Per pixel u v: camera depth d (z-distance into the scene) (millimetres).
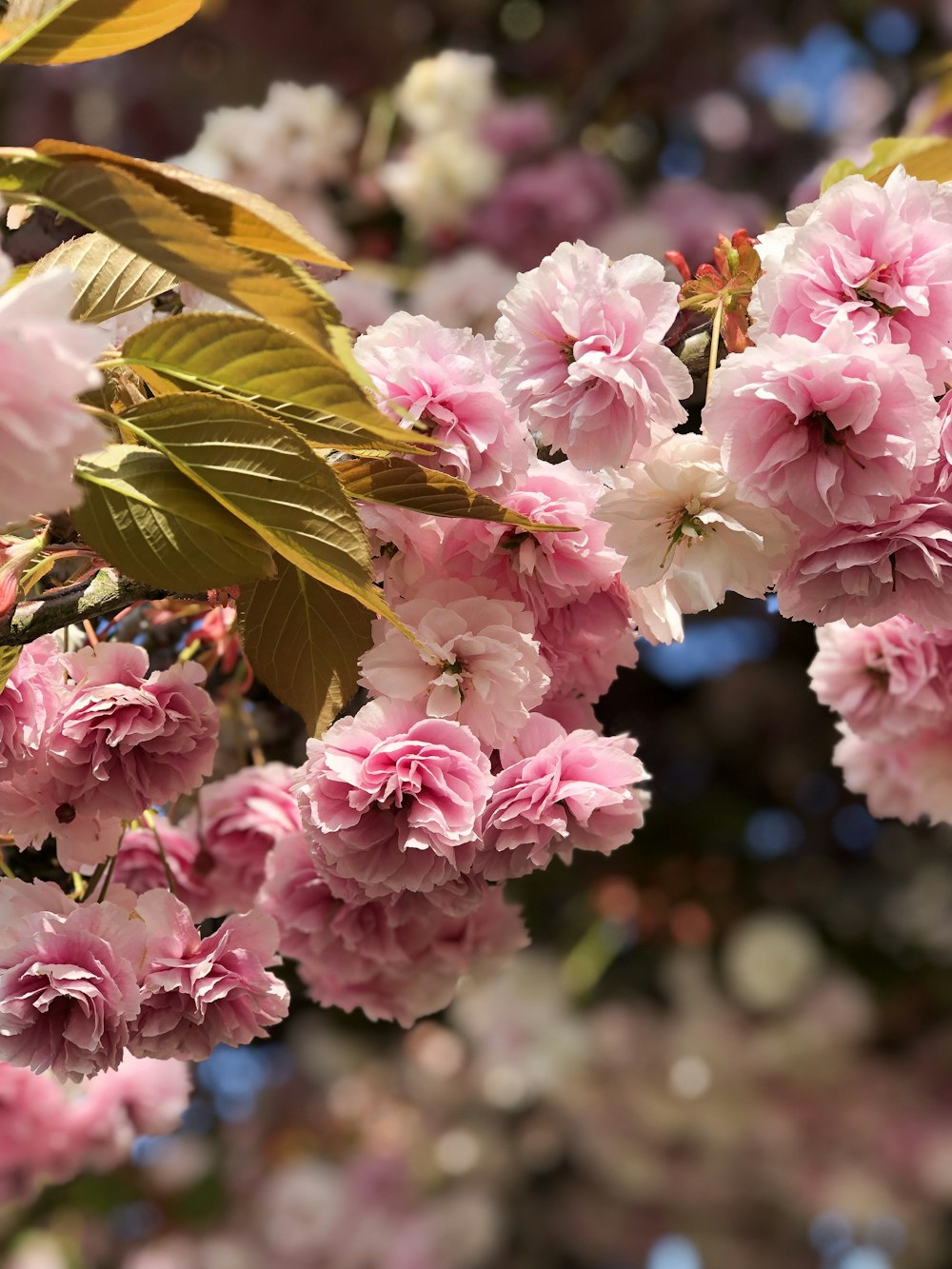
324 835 860
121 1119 1029
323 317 793
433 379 856
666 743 2529
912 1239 2312
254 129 2072
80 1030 858
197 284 781
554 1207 2422
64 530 844
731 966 2406
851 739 1043
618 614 909
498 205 2400
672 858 2445
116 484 823
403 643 866
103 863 921
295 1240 2432
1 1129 1019
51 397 752
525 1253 2398
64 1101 1022
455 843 853
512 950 987
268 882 952
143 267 854
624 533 867
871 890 2566
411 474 849
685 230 2387
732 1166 2340
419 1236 2377
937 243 850
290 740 1065
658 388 856
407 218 2377
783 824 2586
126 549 824
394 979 983
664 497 863
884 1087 2416
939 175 912
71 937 866
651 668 2502
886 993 2523
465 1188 2412
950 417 850
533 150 2523
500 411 856
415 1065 2502
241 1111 2631
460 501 851
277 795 986
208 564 826
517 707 863
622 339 852
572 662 927
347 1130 2541
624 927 2395
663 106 2832
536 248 2418
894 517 853
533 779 875
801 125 2838
